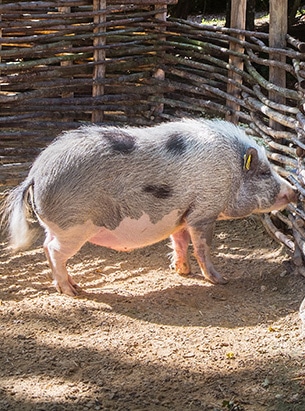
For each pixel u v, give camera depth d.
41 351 5.55
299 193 6.92
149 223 6.45
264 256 7.45
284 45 7.79
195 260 7.57
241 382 5.14
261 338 5.78
